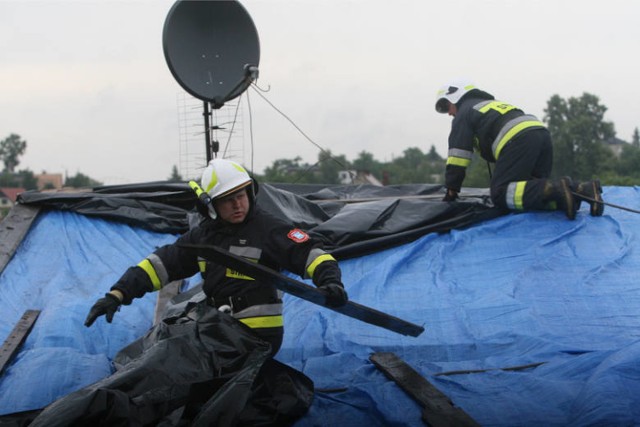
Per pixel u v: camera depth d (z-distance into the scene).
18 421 3.40
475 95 7.02
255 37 7.84
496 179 6.69
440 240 6.53
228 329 3.57
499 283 5.77
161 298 5.71
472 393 4.04
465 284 5.84
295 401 3.68
